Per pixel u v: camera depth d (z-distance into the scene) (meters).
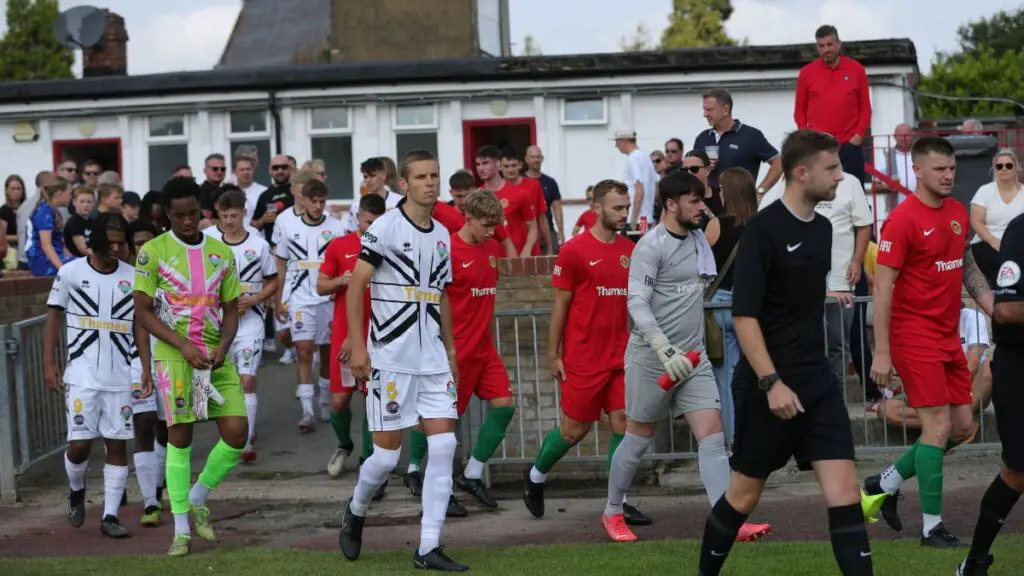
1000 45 49.34
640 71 16.06
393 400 6.35
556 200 13.42
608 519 7.12
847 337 9.16
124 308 7.80
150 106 17.19
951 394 6.73
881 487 6.96
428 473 6.37
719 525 5.39
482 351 7.94
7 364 8.65
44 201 12.13
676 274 6.76
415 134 16.73
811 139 5.12
